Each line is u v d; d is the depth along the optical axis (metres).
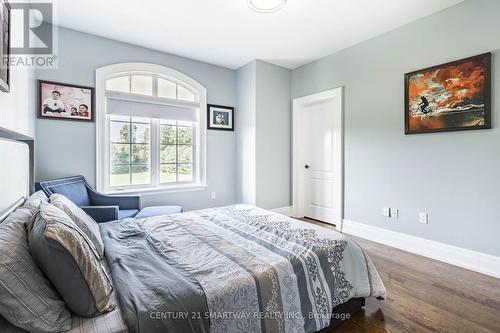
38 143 2.68
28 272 0.85
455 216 2.41
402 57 2.79
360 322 1.58
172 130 3.75
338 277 1.48
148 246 1.51
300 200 4.22
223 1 2.36
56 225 0.96
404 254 2.66
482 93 2.21
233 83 4.21
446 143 2.46
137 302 0.94
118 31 2.94
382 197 3.00
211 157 3.99
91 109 3.00
